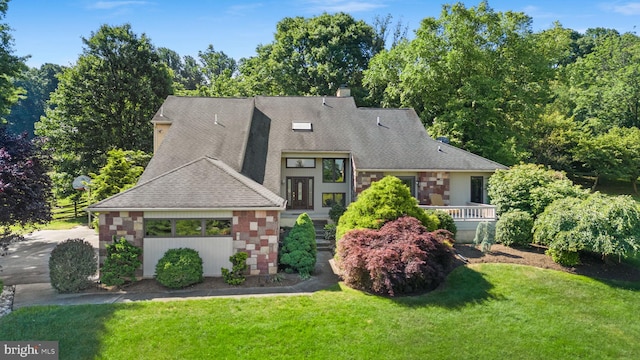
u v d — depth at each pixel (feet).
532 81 95.96
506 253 50.83
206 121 73.10
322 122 78.38
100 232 42.24
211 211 42.98
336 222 65.16
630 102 149.38
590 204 47.06
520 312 36.29
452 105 91.71
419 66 93.15
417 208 48.42
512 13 95.14
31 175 42.60
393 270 37.32
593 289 41.34
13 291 39.42
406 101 102.27
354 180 68.33
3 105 81.15
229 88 139.85
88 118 100.73
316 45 136.15
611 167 122.31
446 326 33.30
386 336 31.19
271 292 39.04
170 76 116.16
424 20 94.94
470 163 69.15
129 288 39.99
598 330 33.91
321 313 34.32
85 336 29.50
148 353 27.84
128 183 69.67
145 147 104.63
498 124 96.02
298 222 46.91
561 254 46.39
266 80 135.74
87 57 101.91
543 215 49.90
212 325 31.63
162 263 39.73
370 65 116.78
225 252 43.34
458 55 89.97
